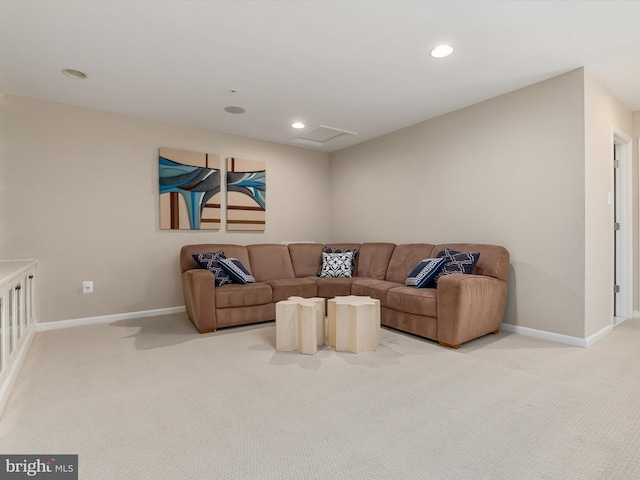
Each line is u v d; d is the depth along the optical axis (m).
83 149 3.62
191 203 4.25
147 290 3.99
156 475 1.34
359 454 1.47
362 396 1.99
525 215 3.19
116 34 2.33
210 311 3.29
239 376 2.29
